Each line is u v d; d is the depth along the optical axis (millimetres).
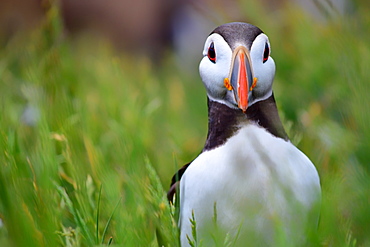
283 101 9266
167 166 8383
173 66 14508
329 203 5656
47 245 5770
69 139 7543
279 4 12156
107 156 8117
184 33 16672
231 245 5680
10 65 10828
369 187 6062
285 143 5746
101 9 21781
